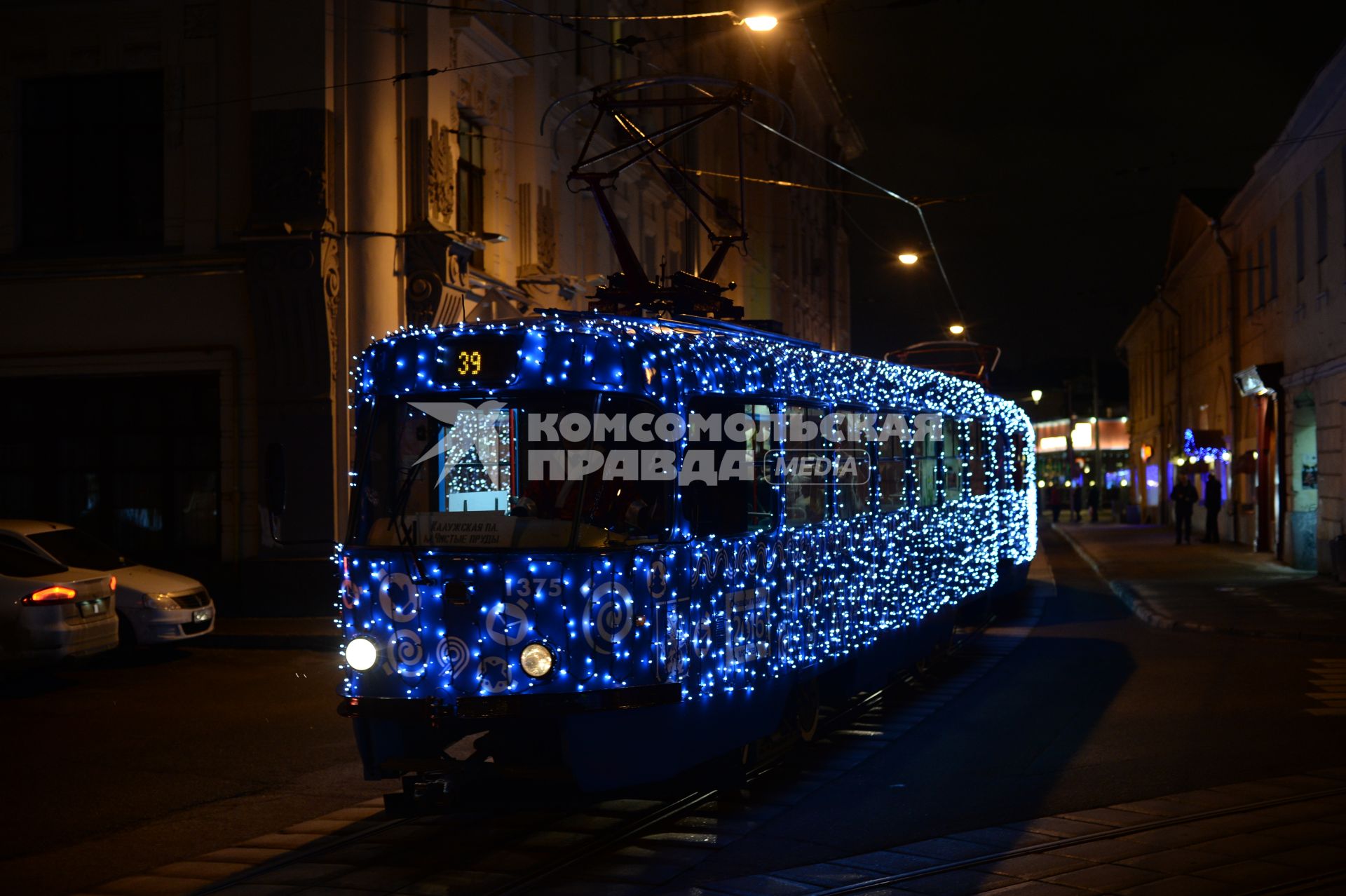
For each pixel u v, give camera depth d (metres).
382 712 7.03
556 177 24.81
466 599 6.99
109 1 19.50
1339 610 17.52
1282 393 26.75
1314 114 23.33
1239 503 34.34
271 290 18.41
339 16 18.83
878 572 10.86
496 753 7.34
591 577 6.98
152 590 15.41
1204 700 11.23
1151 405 55.91
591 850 6.86
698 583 7.59
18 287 19.62
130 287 19.30
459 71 20.86
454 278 19.83
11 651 12.88
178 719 11.54
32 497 19.75
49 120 19.92
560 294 24.84
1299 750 8.99
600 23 27.48
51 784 9.01
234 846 7.33
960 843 6.82
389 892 6.23
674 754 7.23
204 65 19.30
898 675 12.36
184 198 19.31
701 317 9.50
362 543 7.40
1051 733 9.91
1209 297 39.00
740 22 16.36
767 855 6.73
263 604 18.70
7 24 19.83
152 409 19.52
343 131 18.83
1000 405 17.61
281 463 7.63
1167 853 6.52
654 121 30.75
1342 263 22.14
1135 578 23.92
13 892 6.52
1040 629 17.47
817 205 52.44
